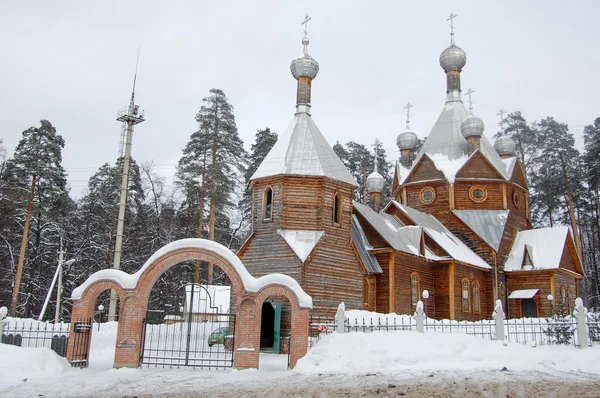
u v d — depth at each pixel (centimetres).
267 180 3266
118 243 3300
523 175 4866
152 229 5616
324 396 1455
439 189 4612
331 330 2484
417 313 2316
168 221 5772
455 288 3869
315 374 1822
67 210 5447
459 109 5019
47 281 5266
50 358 1967
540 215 6172
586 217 5972
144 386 1666
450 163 4656
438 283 3903
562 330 2431
